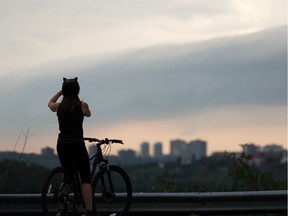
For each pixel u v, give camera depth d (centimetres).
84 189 1254
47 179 1252
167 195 1384
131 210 1380
